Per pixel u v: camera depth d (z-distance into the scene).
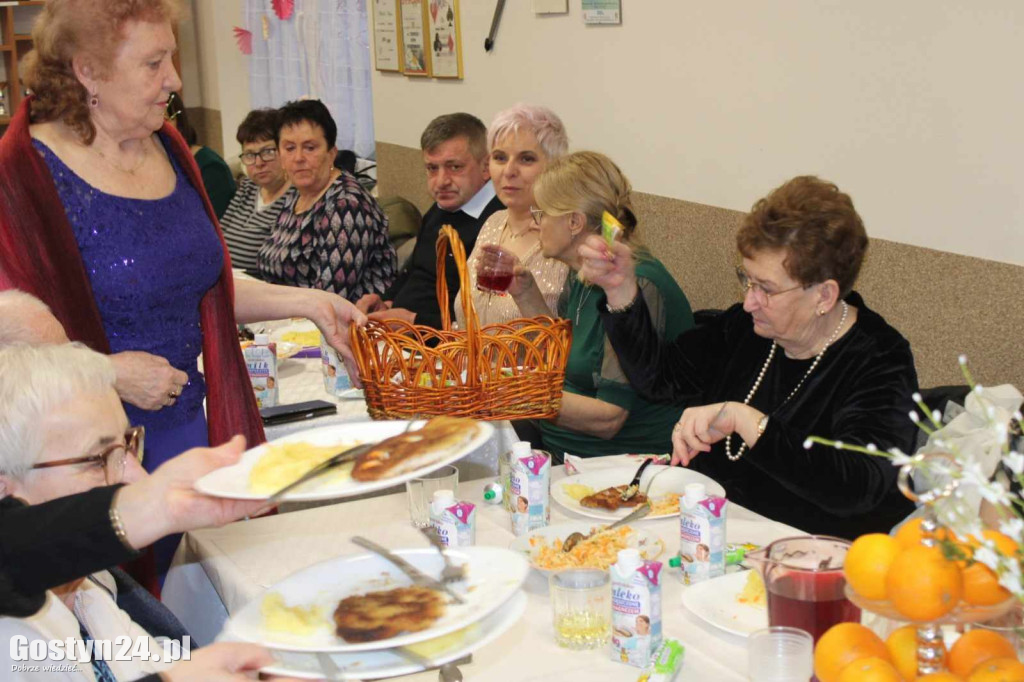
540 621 1.52
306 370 3.12
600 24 3.89
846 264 1.93
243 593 1.70
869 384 1.97
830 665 1.08
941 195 2.76
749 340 2.22
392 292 4.19
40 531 1.19
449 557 1.40
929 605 0.98
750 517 1.90
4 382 1.39
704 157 3.51
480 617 1.24
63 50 2.07
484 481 2.15
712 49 3.40
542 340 2.02
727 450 2.16
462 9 4.76
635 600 1.37
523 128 3.14
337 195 4.20
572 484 2.04
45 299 2.11
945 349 2.80
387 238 4.28
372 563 1.40
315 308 2.51
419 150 5.38
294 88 6.85
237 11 7.42
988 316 2.67
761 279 1.96
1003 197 2.60
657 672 1.32
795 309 1.97
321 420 2.64
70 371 1.43
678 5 3.50
